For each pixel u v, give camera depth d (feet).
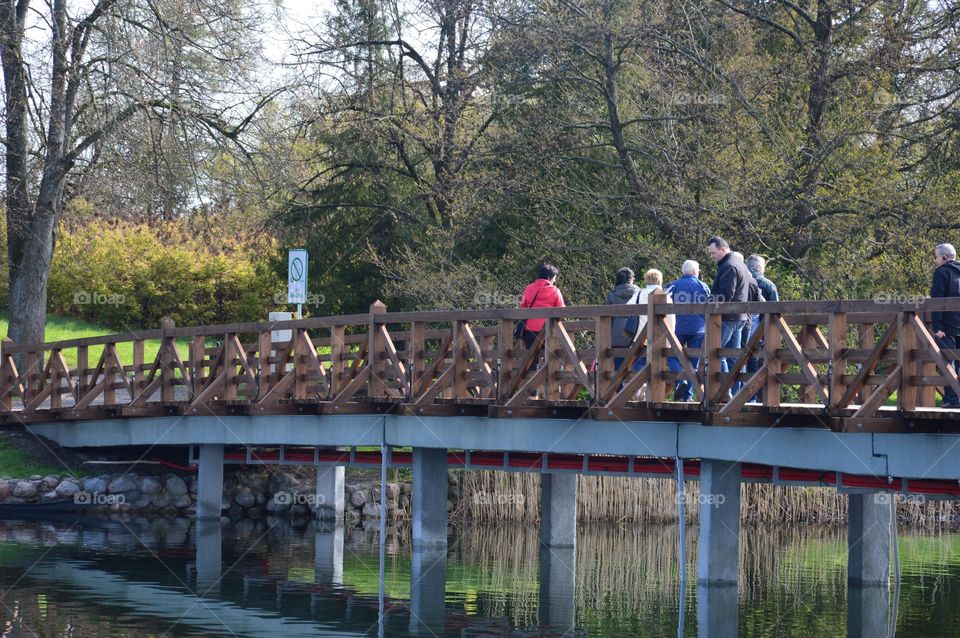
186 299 135.95
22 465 77.97
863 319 42.52
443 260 91.56
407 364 56.80
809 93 86.94
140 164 87.20
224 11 89.10
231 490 79.15
